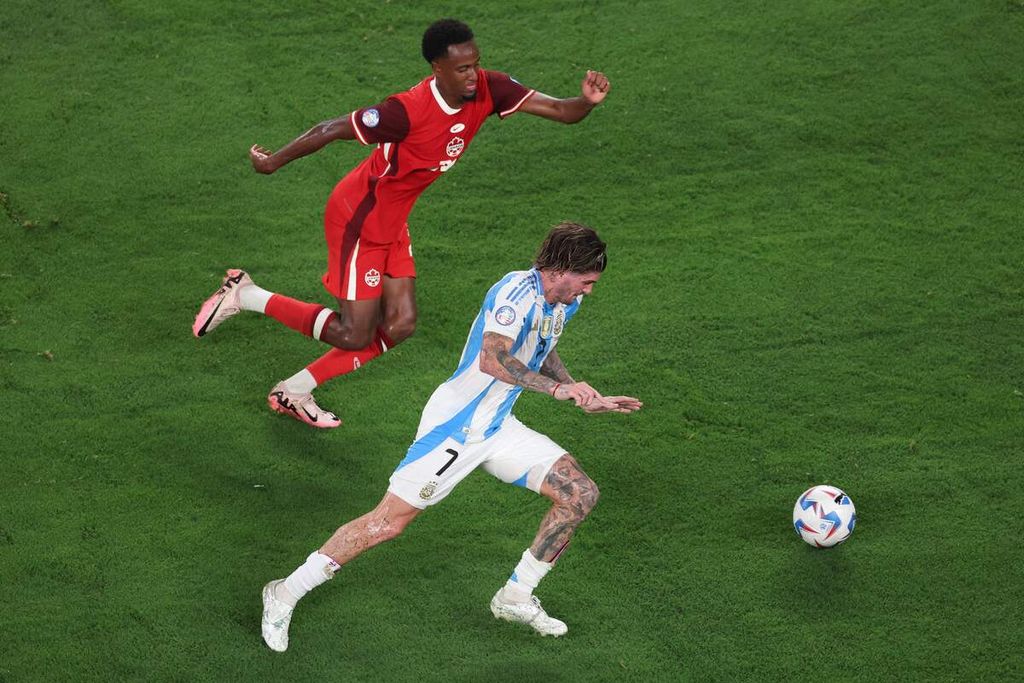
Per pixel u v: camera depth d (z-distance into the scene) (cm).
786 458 2125
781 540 1978
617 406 1570
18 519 1981
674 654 1795
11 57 3055
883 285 2480
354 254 2022
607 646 1808
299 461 2128
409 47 3108
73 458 2102
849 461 2116
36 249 2547
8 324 2373
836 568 1927
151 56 3070
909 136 2844
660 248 2581
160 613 1834
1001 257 2539
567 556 1956
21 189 2692
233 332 2406
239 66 3044
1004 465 2102
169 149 2812
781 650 1802
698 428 2189
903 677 1758
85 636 1794
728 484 2080
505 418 1753
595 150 2828
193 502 2031
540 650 1802
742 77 3000
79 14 3181
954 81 2975
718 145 2834
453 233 2627
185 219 2645
